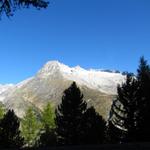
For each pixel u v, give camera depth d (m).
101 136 56.91
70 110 56.75
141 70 58.81
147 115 50.16
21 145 59.25
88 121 57.16
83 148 27.06
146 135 50.31
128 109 51.59
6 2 14.63
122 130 53.00
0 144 58.12
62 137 56.62
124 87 52.16
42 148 28.56
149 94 50.69
